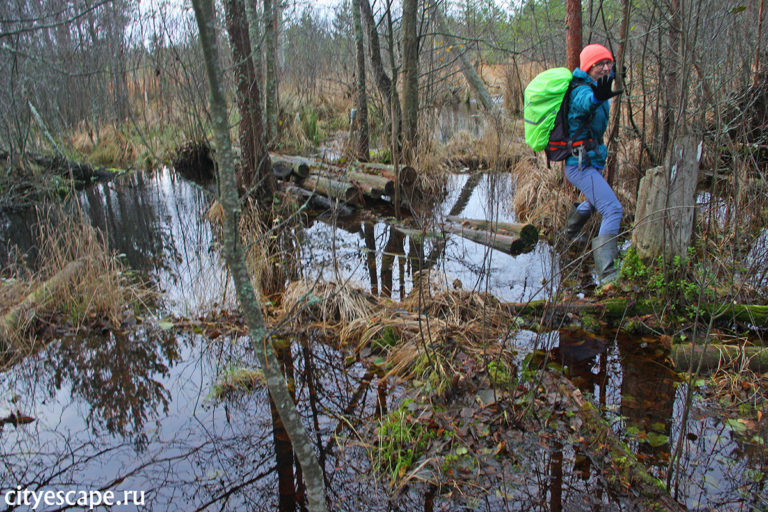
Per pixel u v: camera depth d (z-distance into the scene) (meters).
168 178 10.45
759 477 2.60
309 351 3.96
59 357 4.03
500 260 5.55
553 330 4.01
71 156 10.70
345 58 14.58
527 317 4.18
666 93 4.82
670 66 4.76
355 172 7.93
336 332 4.16
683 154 3.75
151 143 11.33
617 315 4.03
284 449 3.02
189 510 2.59
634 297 4.02
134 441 3.11
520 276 5.08
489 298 4.16
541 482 2.60
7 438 3.17
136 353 4.06
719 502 2.46
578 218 5.32
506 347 3.68
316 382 3.59
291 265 5.45
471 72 11.57
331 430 3.11
